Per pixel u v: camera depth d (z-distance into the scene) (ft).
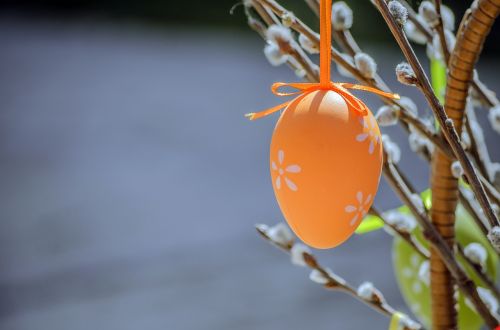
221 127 11.38
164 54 15.42
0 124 11.52
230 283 6.84
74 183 9.33
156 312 6.36
